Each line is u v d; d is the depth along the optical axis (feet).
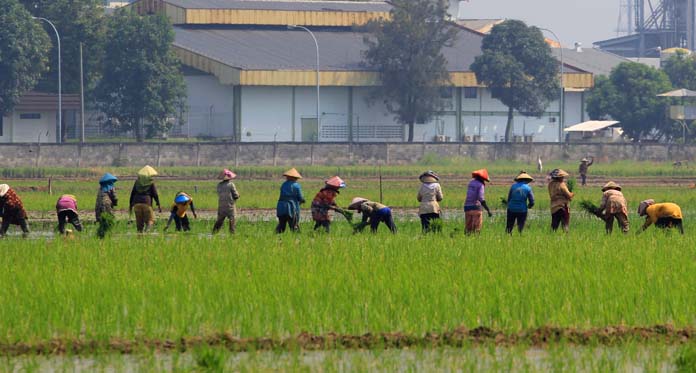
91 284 229.86
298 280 236.63
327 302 215.10
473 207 343.87
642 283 235.40
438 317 207.72
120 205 531.91
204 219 449.06
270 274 245.24
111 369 182.70
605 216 350.64
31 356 188.96
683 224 402.72
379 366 184.96
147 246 299.38
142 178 357.00
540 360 189.26
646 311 214.28
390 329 202.69
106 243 307.17
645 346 196.95
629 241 311.88
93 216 473.67
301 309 210.38
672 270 254.47
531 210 510.17
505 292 225.56
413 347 196.65
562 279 239.50
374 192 641.81
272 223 419.33
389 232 363.15
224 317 205.77
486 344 196.75
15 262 266.36
